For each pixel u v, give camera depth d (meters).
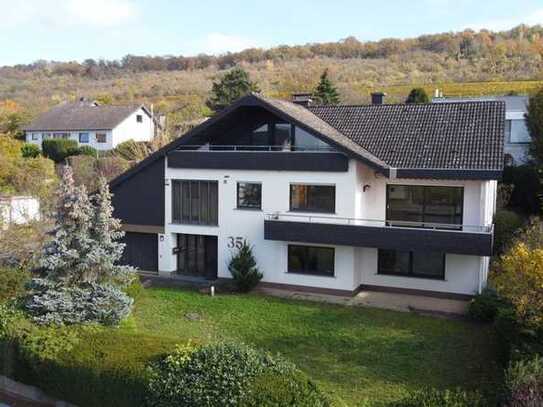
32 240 19.59
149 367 10.72
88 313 14.15
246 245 23.59
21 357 12.43
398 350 16.14
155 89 97.38
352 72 91.25
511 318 14.19
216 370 10.01
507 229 25.44
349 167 21.72
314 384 10.20
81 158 42.59
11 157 34.50
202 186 24.61
